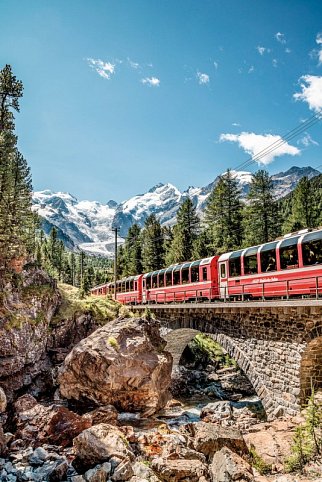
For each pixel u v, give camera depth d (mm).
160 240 81000
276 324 21359
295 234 23500
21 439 16781
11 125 41688
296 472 12953
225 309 25438
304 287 20672
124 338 26406
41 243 99812
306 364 19547
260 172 61375
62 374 25359
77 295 40781
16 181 42250
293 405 19750
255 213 60000
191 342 48938
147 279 43719
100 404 24406
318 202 69250
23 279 33656
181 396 34812
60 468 12633
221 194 63750
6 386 26125
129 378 24172
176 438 15867
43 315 32094
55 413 18375
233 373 42094
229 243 60344
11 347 26719
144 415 24828
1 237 33156
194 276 33312
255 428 18438
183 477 11602
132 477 11484
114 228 52094
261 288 24375
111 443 13336
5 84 40656
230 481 10664
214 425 16203
